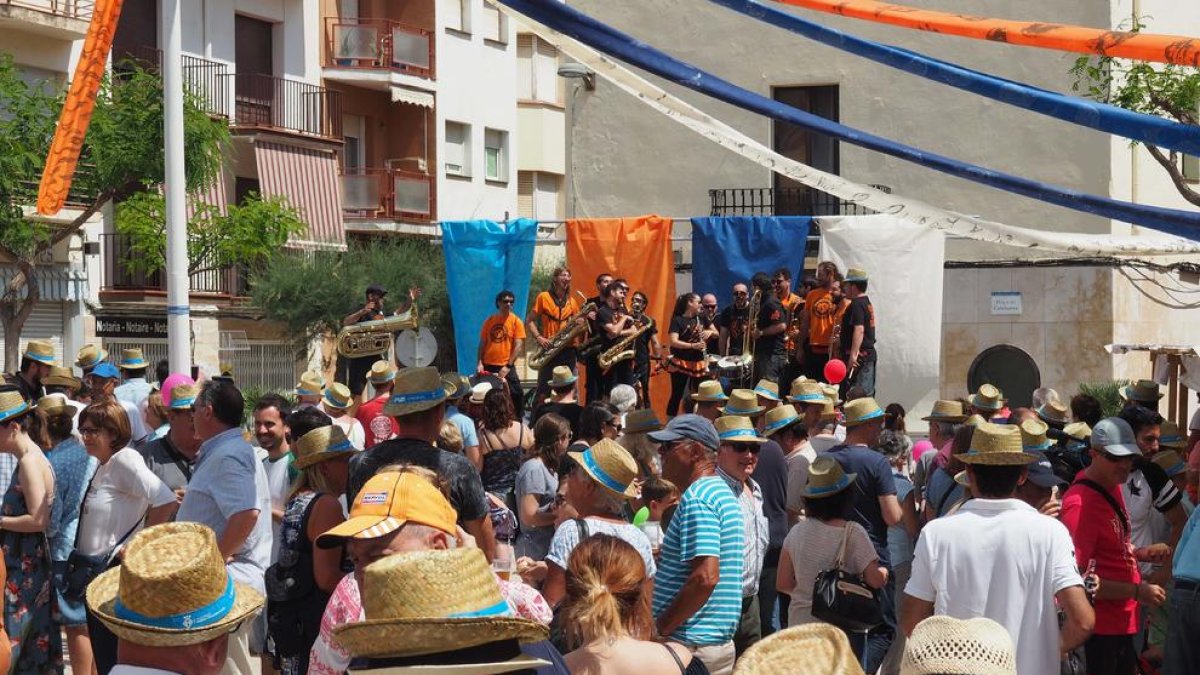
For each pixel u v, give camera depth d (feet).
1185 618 25.44
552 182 172.65
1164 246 49.14
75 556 30.27
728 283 69.26
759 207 86.63
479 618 11.85
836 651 11.89
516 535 38.60
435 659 11.91
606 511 24.40
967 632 12.97
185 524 13.98
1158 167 87.15
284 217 108.06
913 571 22.30
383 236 142.51
